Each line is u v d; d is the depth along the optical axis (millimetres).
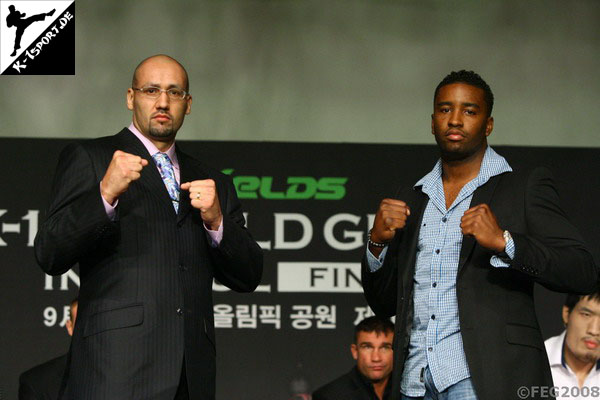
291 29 6117
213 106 6059
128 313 3121
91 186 3254
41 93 6023
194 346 3203
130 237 3191
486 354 3174
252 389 5664
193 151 5832
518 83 6109
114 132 6027
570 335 5637
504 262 3152
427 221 3430
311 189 5824
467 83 3410
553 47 6125
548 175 3402
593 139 6086
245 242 3375
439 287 3307
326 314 5742
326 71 6098
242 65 6098
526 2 6137
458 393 3209
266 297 5730
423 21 6133
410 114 6074
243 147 5848
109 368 3082
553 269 3166
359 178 5840
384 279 3551
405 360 3367
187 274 3240
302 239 5789
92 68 6059
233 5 6117
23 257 5684
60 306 5668
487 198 3359
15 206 5723
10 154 5766
